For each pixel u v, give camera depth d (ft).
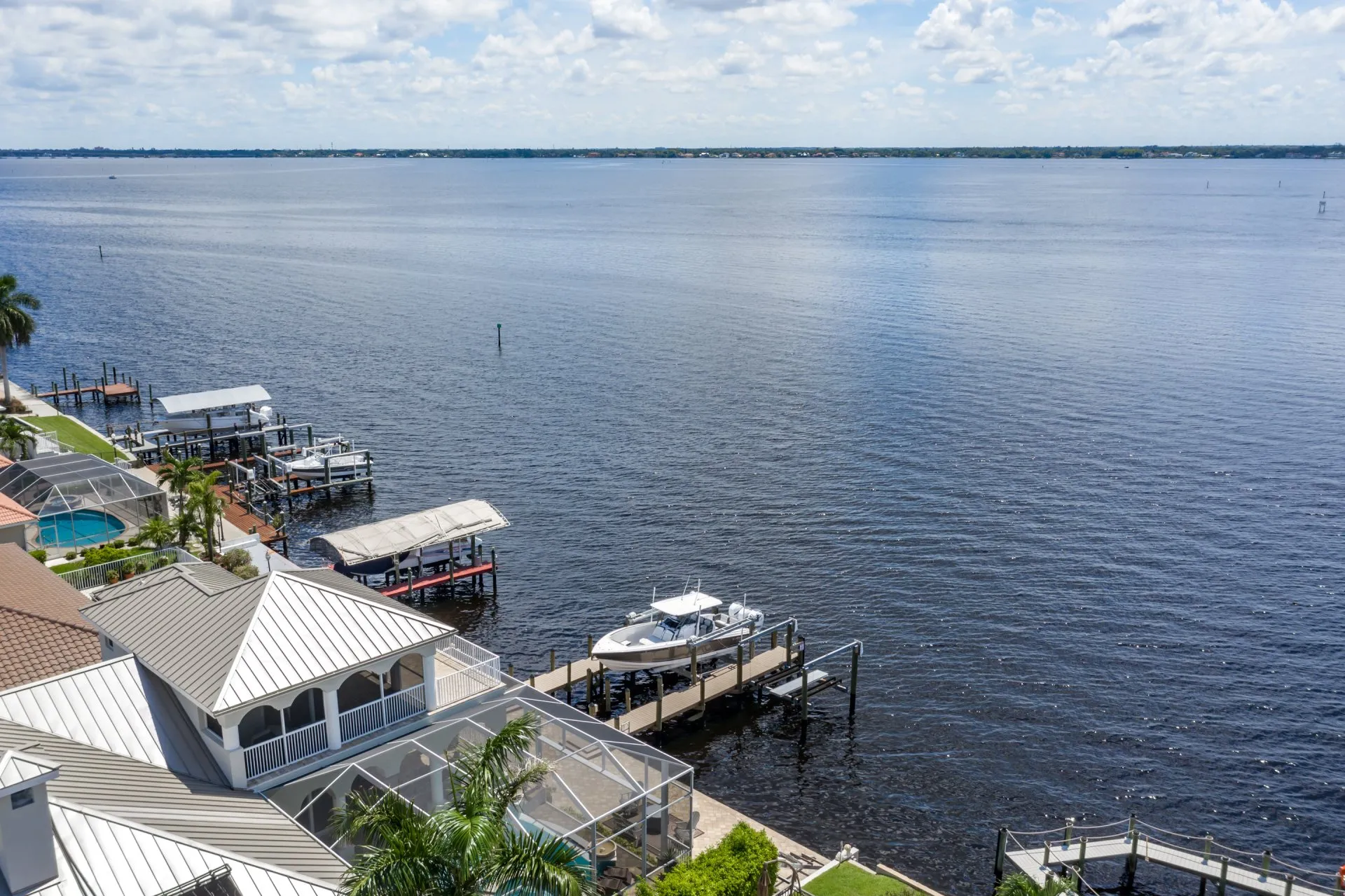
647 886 98.84
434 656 115.24
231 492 240.12
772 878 105.81
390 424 305.73
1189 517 224.53
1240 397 314.35
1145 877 122.83
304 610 109.29
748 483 251.39
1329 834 128.88
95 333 435.94
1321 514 225.15
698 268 642.22
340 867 87.35
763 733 151.94
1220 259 640.17
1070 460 262.26
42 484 199.41
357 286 572.10
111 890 75.00
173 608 113.80
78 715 98.63
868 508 233.35
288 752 102.89
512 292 551.18
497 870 72.02
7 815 71.77
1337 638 173.99
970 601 188.96
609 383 350.64
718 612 173.58
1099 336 408.87
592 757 111.55
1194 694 158.81
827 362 375.86
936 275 594.65
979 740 148.87
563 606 190.70
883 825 131.23
